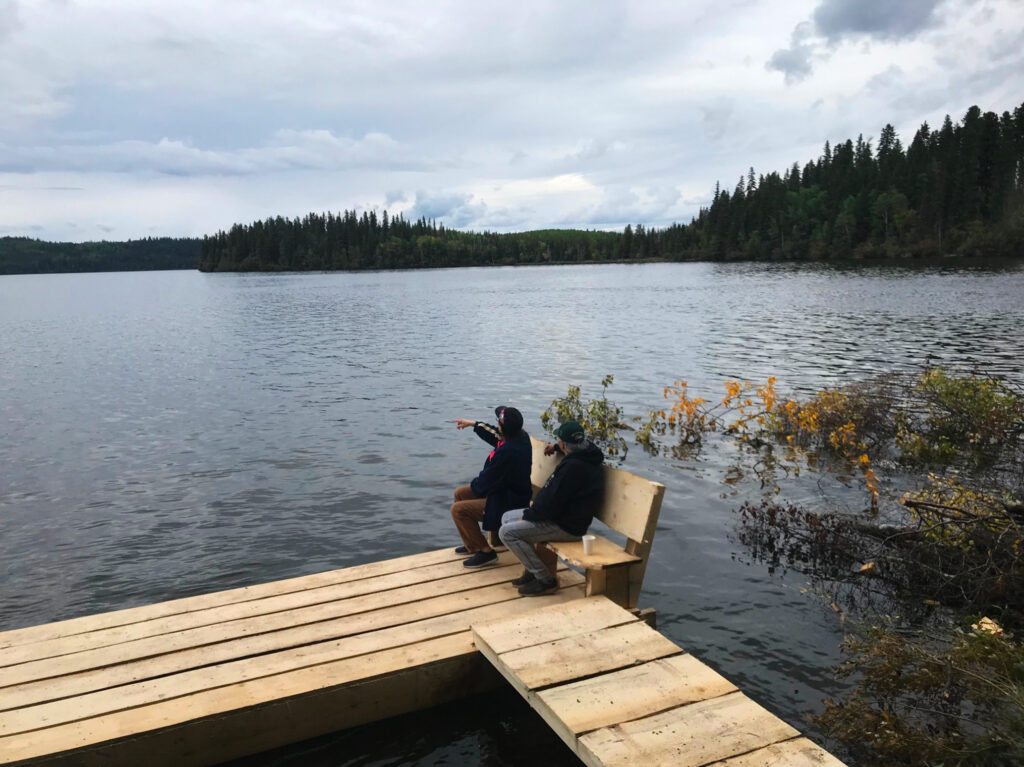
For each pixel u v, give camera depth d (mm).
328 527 8672
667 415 14492
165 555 7957
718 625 5953
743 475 10398
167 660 4719
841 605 6266
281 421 15008
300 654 4777
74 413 16594
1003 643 4539
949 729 4398
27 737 3932
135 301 74125
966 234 125625
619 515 5625
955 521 6664
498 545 6641
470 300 60156
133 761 4004
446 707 4816
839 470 10578
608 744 3541
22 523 9148
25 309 64625
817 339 26672
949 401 12500
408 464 11359
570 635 4684
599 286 79938
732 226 180375
